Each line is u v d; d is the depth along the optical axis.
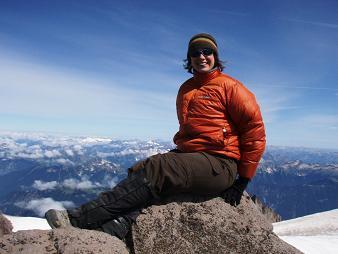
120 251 1.59
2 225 3.46
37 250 1.49
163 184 1.89
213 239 1.87
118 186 1.86
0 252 1.48
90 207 1.81
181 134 2.08
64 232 1.59
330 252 17.64
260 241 1.87
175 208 1.95
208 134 1.97
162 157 1.91
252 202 2.14
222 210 1.95
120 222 1.84
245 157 1.99
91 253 1.50
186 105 2.08
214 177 1.93
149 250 1.85
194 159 1.91
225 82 2.00
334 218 28.38
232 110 1.97
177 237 1.87
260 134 1.97
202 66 2.04
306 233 25.52
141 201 1.86
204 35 2.06
